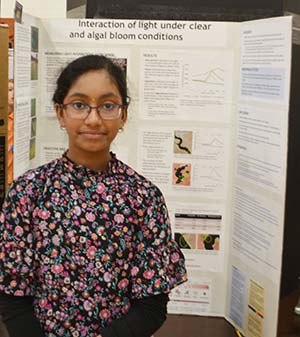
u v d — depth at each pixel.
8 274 1.37
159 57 2.13
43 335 1.39
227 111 2.13
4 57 1.78
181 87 2.15
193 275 2.25
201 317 2.26
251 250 2.03
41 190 1.39
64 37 2.15
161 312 1.46
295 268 2.46
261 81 1.91
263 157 1.91
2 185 1.85
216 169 2.18
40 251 1.37
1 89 1.79
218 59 2.10
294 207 2.41
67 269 1.38
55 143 2.22
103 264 1.39
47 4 2.81
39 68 2.17
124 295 1.43
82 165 1.43
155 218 1.46
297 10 2.27
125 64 2.14
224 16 2.29
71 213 1.39
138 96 2.16
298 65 2.29
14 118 1.89
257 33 1.93
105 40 2.14
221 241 2.21
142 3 2.30
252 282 2.02
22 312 1.38
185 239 2.23
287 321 2.15
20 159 2.00
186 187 2.21
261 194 1.94
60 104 1.44
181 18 2.30
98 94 1.40
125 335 1.39
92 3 2.33
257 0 2.27
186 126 2.17
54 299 1.38
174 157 2.20
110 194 1.43
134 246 1.44
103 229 1.40
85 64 1.43
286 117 1.77
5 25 1.80
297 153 2.37
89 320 1.39
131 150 2.21
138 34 2.13
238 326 2.13
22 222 1.37
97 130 1.40
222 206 2.20
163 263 1.45
